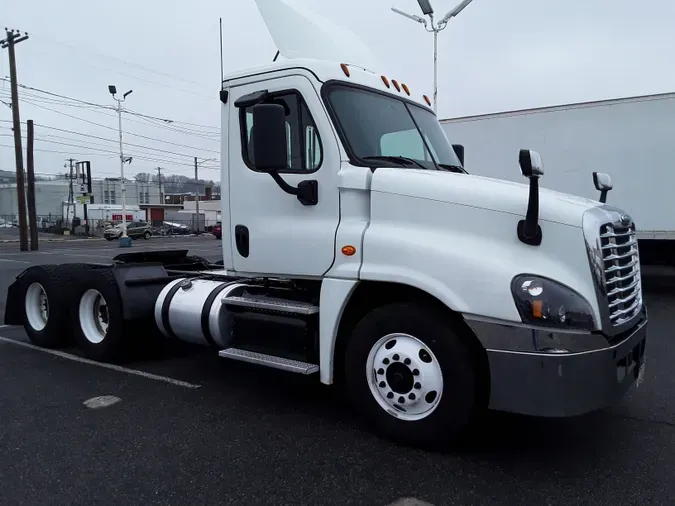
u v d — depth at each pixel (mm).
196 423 4320
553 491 3250
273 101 4312
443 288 3471
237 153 4551
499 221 3479
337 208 4020
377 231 3814
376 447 3848
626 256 3660
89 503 3150
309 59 4156
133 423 4324
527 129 11508
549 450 3809
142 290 5848
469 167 12297
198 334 5180
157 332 5980
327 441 3961
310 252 4117
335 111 4055
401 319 3691
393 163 4188
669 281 12984
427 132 4824
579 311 3209
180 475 3471
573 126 10992
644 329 3873
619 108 10500
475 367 3543
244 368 5922
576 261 3295
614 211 3773
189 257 7484
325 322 4027
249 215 4504
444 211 3645
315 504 3127
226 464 3615
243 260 4566
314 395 5008
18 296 7176
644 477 3426
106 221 57969
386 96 4590
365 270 3801
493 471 3496
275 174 3965
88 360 6250
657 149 10188
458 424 3529
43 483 3379
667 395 5020
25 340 7355
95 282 5992
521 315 3252
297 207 4219
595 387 3219
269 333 4434
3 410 4629
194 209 85188
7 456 3750
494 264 3363
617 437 4047
